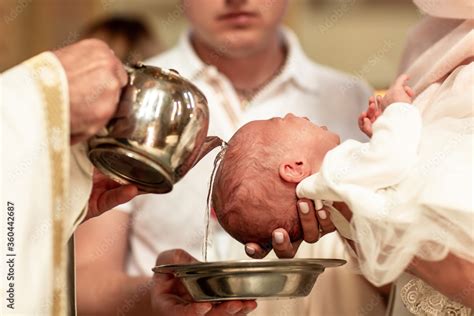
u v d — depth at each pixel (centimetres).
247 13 240
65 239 151
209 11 240
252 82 260
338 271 214
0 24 429
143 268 241
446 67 176
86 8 451
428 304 169
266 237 178
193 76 256
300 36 442
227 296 159
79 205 161
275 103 260
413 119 164
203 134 155
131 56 301
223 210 181
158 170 150
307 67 266
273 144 178
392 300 193
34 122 146
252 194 176
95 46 153
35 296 145
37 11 444
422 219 153
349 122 263
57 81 147
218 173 183
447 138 161
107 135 149
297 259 155
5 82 149
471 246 151
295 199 174
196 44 262
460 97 165
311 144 178
